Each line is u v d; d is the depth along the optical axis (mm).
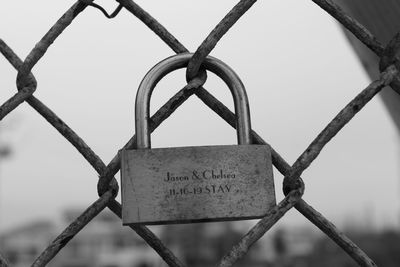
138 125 302
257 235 291
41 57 307
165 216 286
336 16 308
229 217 290
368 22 355
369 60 373
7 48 311
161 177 288
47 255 293
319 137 298
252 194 292
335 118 299
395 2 327
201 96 312
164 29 316
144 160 288
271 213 292
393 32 346
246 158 293
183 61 307
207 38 301
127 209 286
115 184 305
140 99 303
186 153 290
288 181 297
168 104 305
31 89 308
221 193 290
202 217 288
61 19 307
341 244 299
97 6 311
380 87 301
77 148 310
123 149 299
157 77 306
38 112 311
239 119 306
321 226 299
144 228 303
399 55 311
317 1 308
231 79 309
